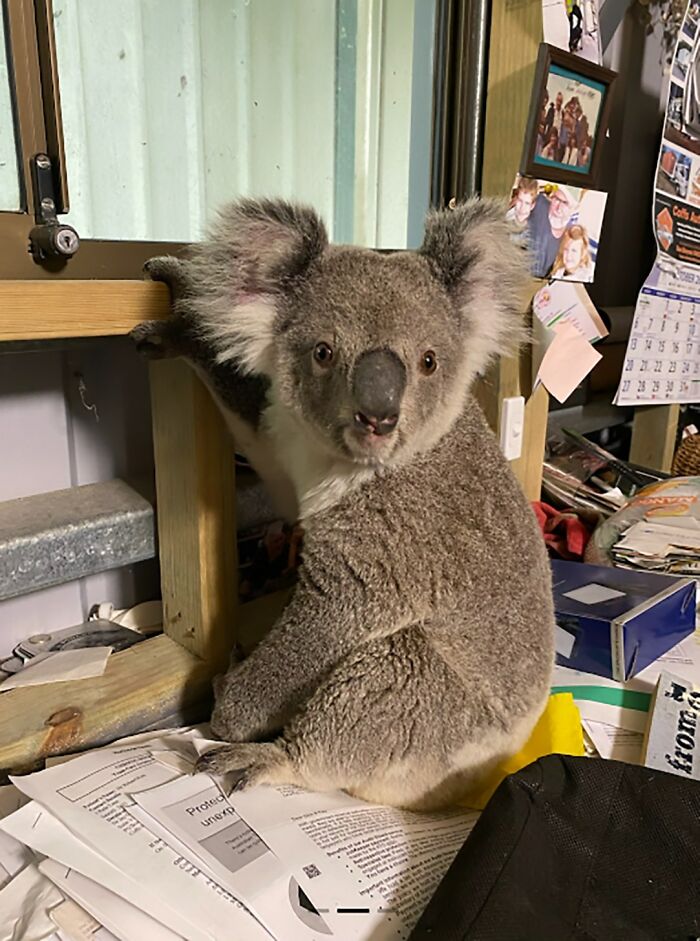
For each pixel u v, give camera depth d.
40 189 0.97
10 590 1.13
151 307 1.03
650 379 2.33
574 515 1.97
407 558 1.02
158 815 0.88
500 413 1.73
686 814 0.85
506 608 1.10
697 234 2.29
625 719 1.27
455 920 0.70
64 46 1.16
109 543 1.25
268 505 1.56
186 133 1.38
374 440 0.90
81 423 1.35
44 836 0.83
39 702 1.11
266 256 1.00
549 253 1.72
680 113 2.09
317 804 0.99
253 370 1.05
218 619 1.26
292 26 1.50
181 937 0.74
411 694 1.01
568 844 0.82
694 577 1.63
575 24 1.63
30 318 0.88
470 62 1.58
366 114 1.70
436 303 1.00
